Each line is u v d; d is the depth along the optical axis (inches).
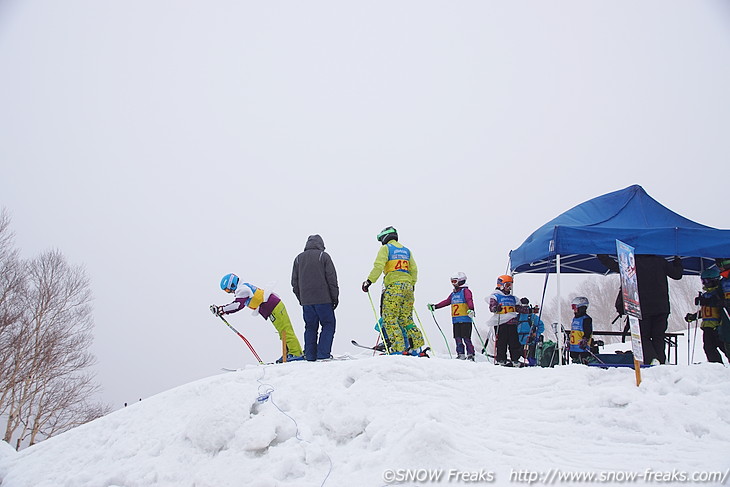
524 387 230.7
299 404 222.7
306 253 324.5
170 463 201.6
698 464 161.5
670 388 211.9
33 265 979.9
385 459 177.8
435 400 218.1
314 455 189.0
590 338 333.7
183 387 260.8
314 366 257.0
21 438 885.8
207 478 185.9
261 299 321.4
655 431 187.0
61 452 239.1
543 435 191.0
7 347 867.4
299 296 323.6
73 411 960.9
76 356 970.7
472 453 177.2
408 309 315.9
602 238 306.0
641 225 329.7
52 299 960.3
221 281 335.3
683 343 617.0
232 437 201.8
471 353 354.0
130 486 196.5
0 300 906.7
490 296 357.7
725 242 297.4
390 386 230.4
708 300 321.7
